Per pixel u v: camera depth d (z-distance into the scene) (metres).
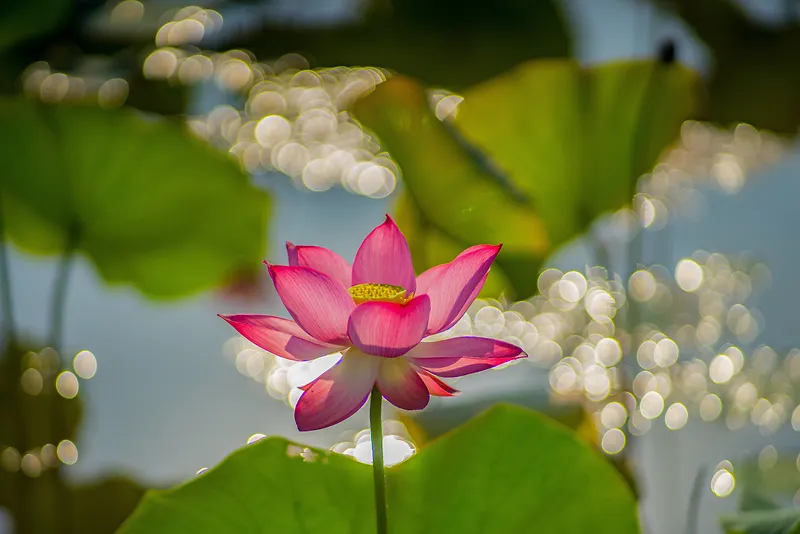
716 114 4.03
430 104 2.81
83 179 2.90
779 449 3.41
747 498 2.56
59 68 3.92
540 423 2.44
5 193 2.92
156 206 3.03
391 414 3.46
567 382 3.70
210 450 3.38
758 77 3.96
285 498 2.39
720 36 3.95
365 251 2.37
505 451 2.43
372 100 2.81
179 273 3.27
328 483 2.40
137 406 3.65
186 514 2.38
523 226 2.92
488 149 2.98
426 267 3.14
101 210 2.99
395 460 3.04
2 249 3.12
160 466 3.28
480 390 3.67
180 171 2.97
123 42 4.04
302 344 2.30
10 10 3.12
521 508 2.42
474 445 2.43
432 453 2.43
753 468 3.21
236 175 3.05
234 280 3.98
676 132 3.01
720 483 3.16
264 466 2.40
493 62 3.71
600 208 3.04
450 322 2.30
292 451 2.41
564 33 3.71
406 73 3.79
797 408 3.68
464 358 2.29
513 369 3.86
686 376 3.88
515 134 2.93
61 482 2.90
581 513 2.41
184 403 3.69
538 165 2.98
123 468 3.26
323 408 2.27
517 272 3.04
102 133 2.82
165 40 4.08
